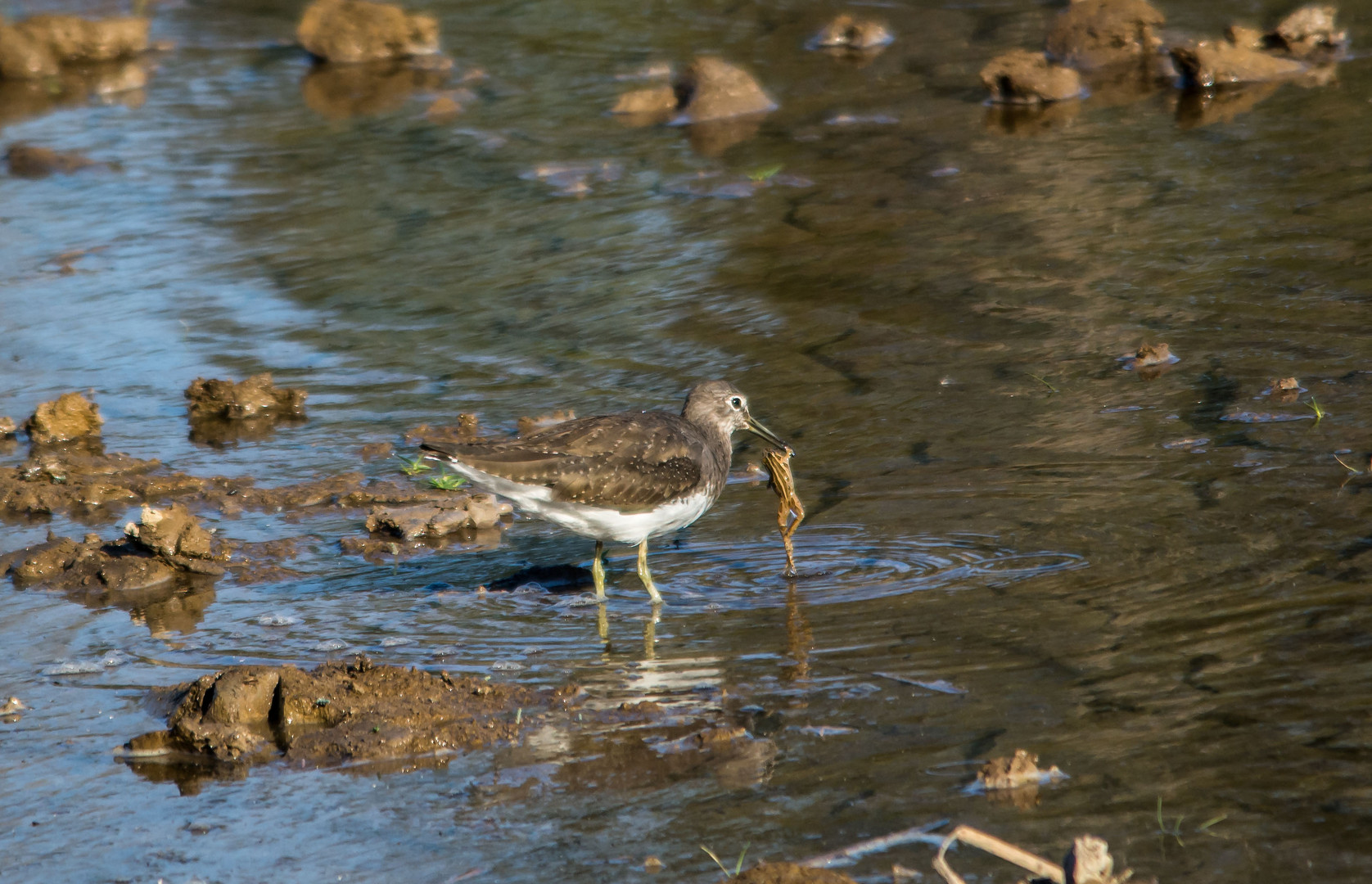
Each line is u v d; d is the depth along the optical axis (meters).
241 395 17.05
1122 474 13.33
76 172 26.94
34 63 33.69
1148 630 10.27
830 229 21.52
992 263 19.67
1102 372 16.03
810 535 12.93
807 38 33.03
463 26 36.59
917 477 13.84
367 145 27.67
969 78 28.94
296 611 11.99
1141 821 7.94
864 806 8.34
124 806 8.92
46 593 12.60
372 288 20.88
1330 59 27.56
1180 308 17.61
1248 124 24.34
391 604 12.13
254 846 8.39
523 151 26.58
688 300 19.52
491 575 12.87
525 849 8.17
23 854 8.40
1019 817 8.08
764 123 27.17
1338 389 14.81
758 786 8.67
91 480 15.26
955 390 15.98
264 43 36.72
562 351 18.23
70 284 21.64
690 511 12.73
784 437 15.23
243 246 22.88
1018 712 9.30
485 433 15.93
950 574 11.74
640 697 10.03
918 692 9.73
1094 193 21.84
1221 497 12.55
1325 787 8.10
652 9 36.78
